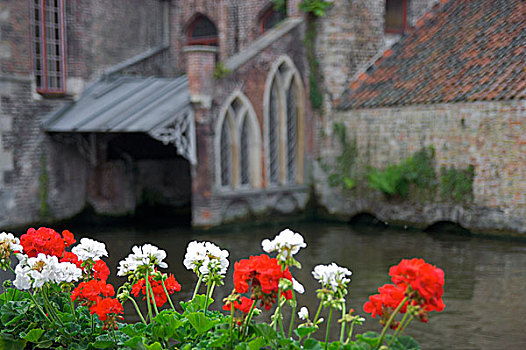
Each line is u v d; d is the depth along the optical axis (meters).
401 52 17.19
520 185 13.27
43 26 16.38
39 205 16.05
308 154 17.45
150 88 16.84
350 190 16.77
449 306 8.98
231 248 13.39
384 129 15.82
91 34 17.77
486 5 16.55
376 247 13.33
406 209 15.52
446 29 16.78
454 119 14.33
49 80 16.59
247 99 15.90
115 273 10.96
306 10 16.95
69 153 16.80
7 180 15.24
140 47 19.66
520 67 13.90
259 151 16.36
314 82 17.19
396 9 18.39
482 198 13.95
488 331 7.90
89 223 17.19
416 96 15.20
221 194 15.42
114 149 17.84
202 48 14.70
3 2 15.08
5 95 15.15
